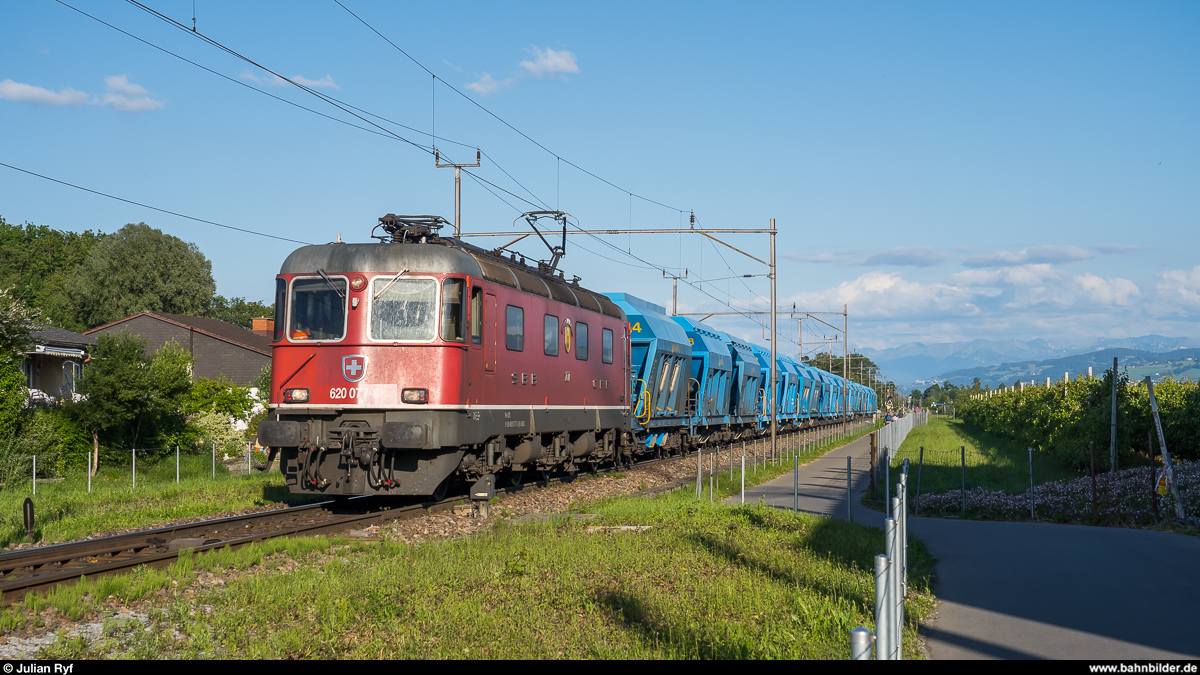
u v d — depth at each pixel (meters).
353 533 13.12
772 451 30.64
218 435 30.88
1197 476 17.06
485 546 11.94
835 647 7.31
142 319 49.16
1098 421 25.86
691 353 30.22
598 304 22.23
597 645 7.43
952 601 9.12
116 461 25.55
